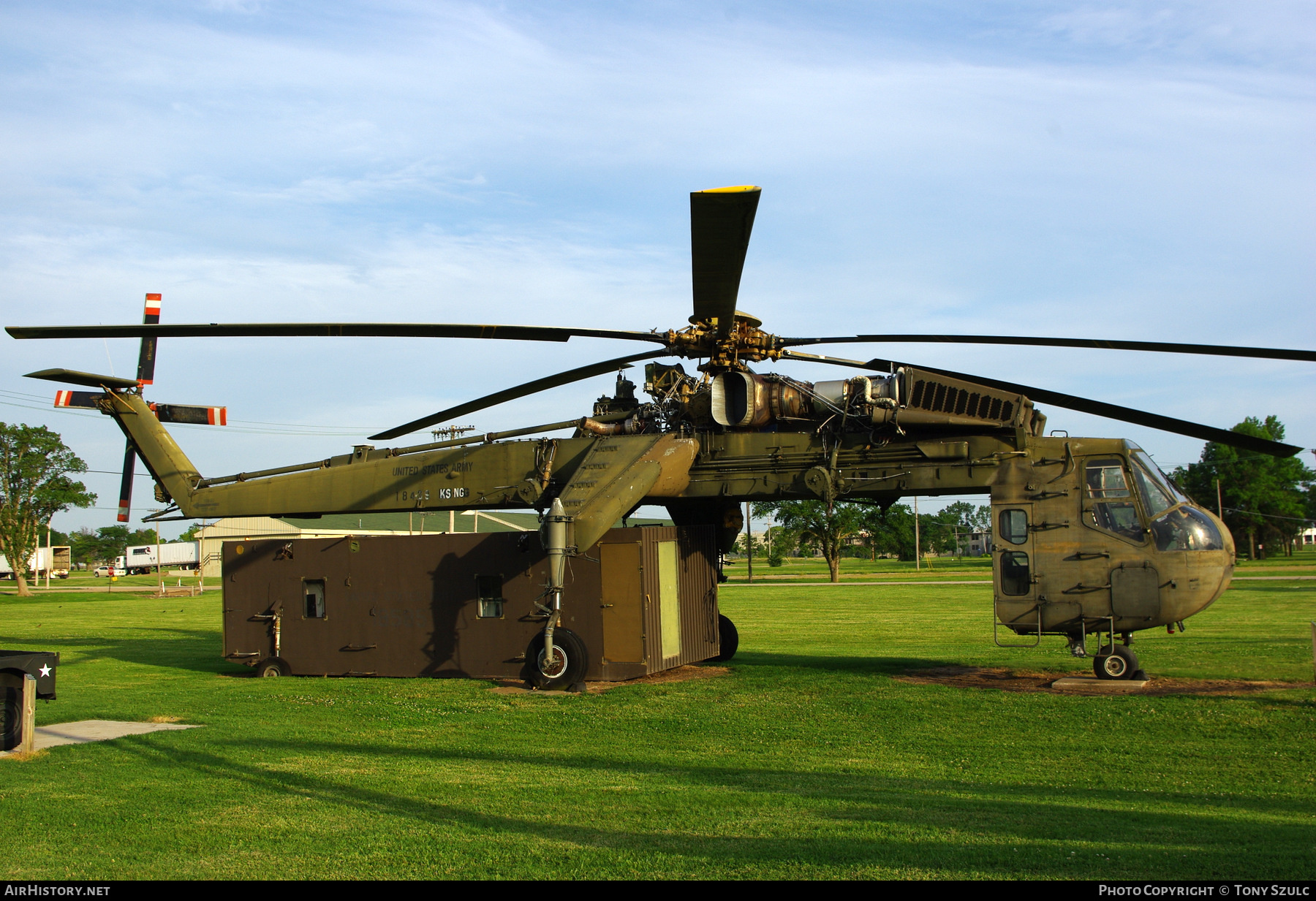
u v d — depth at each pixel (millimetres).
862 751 8586
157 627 27609
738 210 6941
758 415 12859
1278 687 11148
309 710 11344
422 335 10438
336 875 5332
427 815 6527
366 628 14469
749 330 11211
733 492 13094
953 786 7277
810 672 13297
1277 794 6922
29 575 95062
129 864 5590
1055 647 17172
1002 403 11906
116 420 17203
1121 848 5488
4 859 5699
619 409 14016
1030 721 9617
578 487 12461
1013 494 12086
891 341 10906
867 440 12500
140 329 10078
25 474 56562
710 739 9289
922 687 11727
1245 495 81312
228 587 15609
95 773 7965
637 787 7277
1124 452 11727
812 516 55969
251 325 10055
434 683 13297
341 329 10227
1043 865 5211
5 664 8953
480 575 13820
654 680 13047
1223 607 26562
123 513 17125
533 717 10609
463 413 13344
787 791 7102
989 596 35219
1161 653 15102
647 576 12961
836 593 40188
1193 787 7145
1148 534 11430
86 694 12953
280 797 7070
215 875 5363
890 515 83312
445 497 14523
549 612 12148
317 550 14922
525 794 7094
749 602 34594
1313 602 28234
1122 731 9094
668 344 11172
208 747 9086
